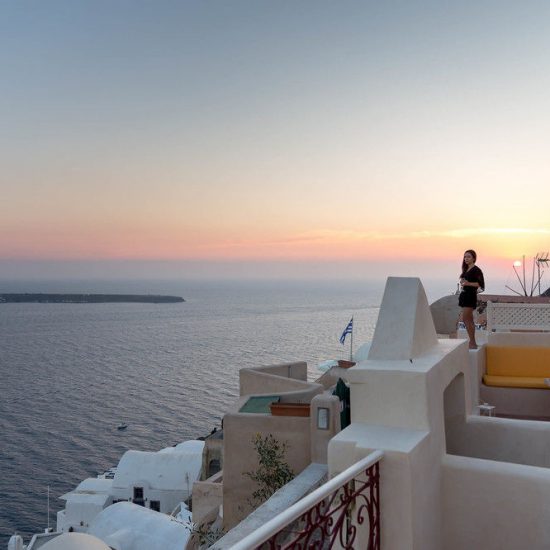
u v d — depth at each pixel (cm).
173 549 2920
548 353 927
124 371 14462
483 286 909
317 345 19475
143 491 4566
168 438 8338
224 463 1045
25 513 5850
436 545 404
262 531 228
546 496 387
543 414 873
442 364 450
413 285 488
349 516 326
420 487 373
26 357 17300
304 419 1002
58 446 8038
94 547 1276
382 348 455
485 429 548
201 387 12169
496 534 404
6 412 10006
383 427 409
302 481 840
